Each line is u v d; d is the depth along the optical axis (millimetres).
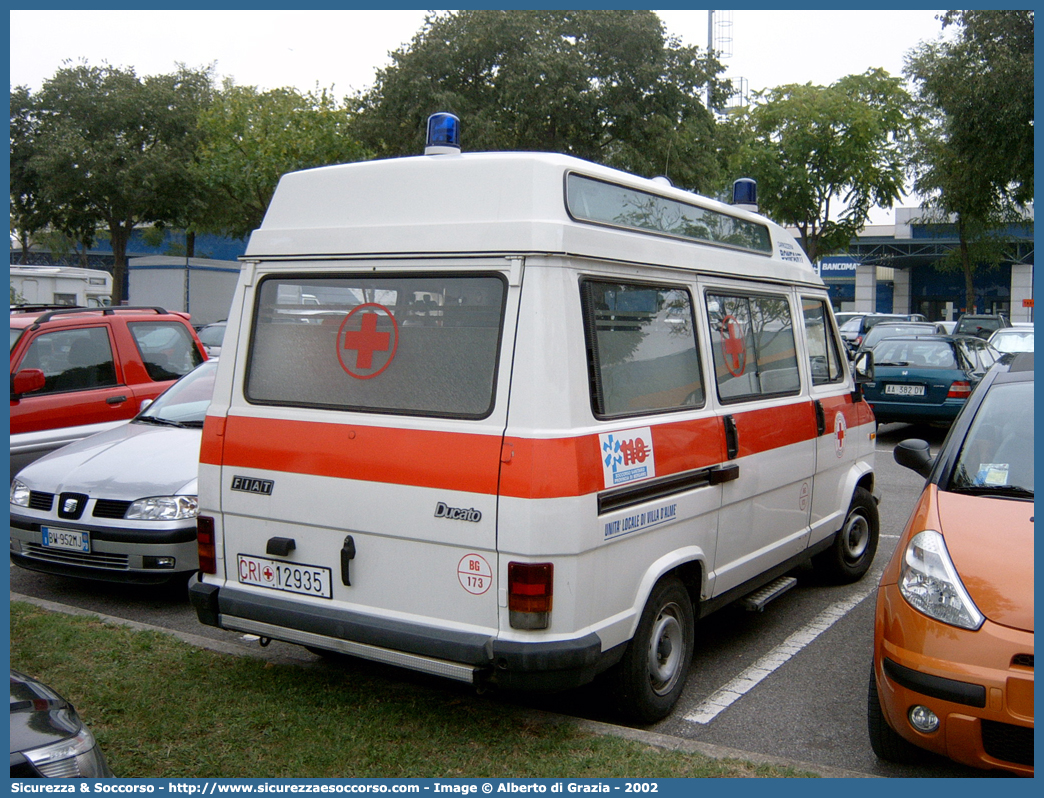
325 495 3896
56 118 33469
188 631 5355
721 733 4090
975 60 22391
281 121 30344
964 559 3469
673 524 4094
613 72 29344
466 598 3592
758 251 5297
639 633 3926
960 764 3729
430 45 29156
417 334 3779
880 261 50812
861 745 3984
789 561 5465
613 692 3963
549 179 3598
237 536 4172
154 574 5523
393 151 31547
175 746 3756
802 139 34000
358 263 3938
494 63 29547
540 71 28047
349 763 3611
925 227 47375
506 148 29844
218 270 30766
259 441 4094
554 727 3932
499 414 3521
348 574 3855
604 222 3852
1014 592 3287
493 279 3605
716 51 31125
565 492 3449
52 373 7770
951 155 24625
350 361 3947
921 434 14055
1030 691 3119
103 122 33625
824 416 5812
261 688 4328
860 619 5711
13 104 33656
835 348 6328
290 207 4199
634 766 3570
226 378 4262
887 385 12750
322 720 3975
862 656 5059
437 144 4023
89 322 8156
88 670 4520
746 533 4828
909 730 3363
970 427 4363
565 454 3461
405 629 3672
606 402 3754
